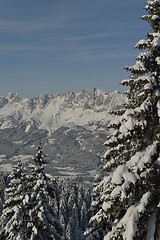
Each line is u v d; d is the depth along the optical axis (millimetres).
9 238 30688
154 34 14742
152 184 14281
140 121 14523
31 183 31922
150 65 15219
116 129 15430
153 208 14445
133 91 15633
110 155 15625
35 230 29656
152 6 15125
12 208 31031
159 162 14125
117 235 14141
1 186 71188
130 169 14203
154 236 14141
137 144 15352
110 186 14711
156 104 14945
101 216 14797
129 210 14258
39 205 30172
